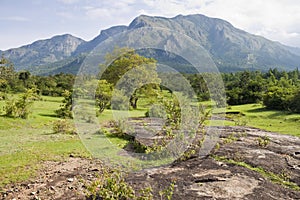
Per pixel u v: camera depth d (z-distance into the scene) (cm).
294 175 661
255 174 653
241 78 3666
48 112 2105
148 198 505
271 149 923
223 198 523
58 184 631
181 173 668
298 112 2200
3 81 2998
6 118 1683
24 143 1083
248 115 2212
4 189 604
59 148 982
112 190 518
